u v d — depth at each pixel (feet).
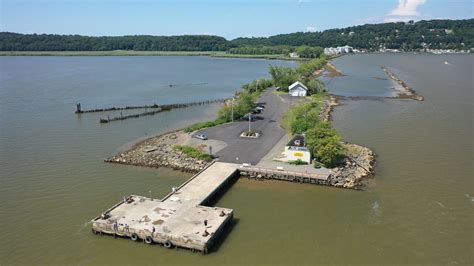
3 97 464.24
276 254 149.18
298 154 228.63
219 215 167.94
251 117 338.54
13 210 182.80
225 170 218.59
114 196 196.85
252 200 193.26
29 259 146.72
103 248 153.28
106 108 405.80
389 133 300.61
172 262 144.56
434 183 210.38
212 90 538.47
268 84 514.68
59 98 463.01
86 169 232.53
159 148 261.03
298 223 171.42
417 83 567.18
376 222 172.24
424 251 151.33
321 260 145.69
